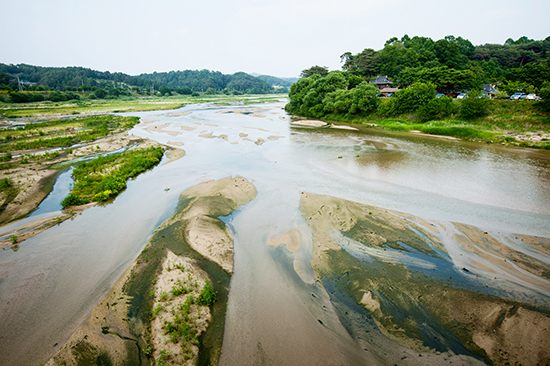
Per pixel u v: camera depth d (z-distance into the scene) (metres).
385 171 28.89
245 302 12.23
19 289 13.03
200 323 10.98
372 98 62.09
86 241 16.95
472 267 13.93
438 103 52.25
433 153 35.88
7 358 9.84
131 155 34.38
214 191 22.97
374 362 9.61
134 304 11.94
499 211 20.33
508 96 56.34
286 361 9.69
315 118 71.19
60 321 11.30
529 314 10.52
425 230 17.28
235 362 9.64
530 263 14.20
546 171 28.77
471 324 10.60
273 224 18.47
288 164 31.31
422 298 11.90
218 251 15.50
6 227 18.64
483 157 33.97
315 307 11.90
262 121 66.69
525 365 9.09
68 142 41.56
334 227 17.62
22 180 26.72
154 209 21.00
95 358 9.63
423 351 9.84
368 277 13.27
